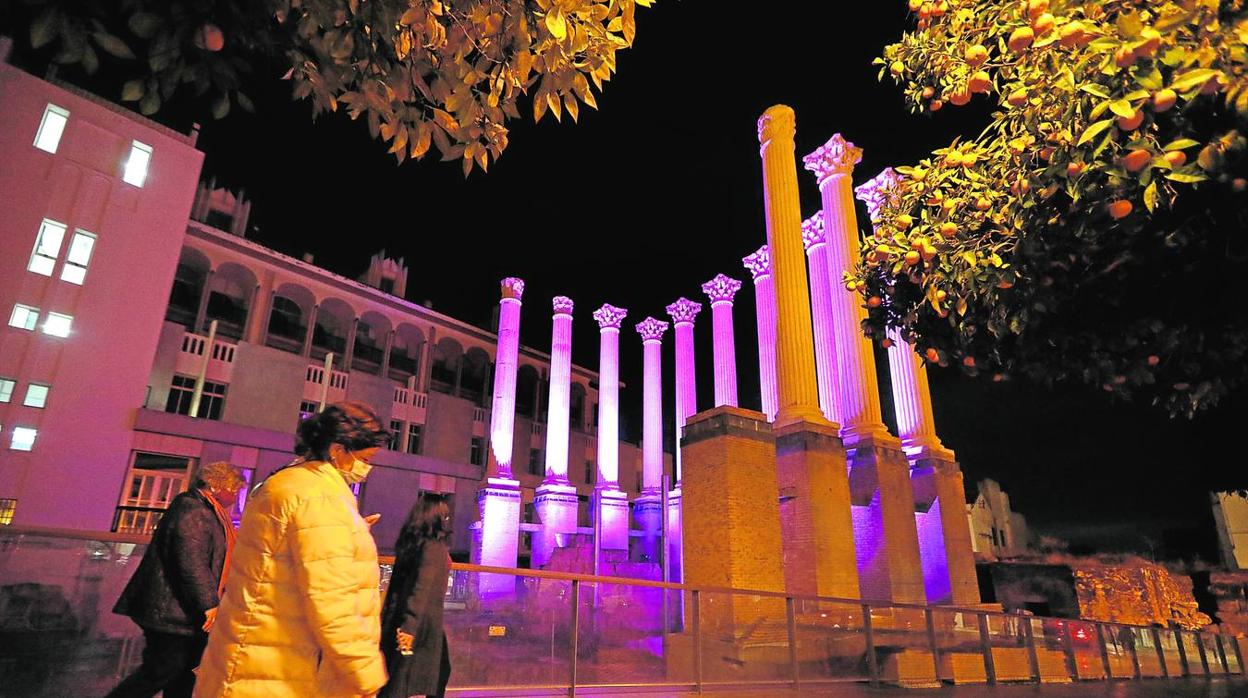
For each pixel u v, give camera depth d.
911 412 23.45
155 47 2.62
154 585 3.85
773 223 20.30
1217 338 3.28
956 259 3.79
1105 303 3.51
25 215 20.83
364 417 2.98
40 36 2.40
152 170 23.91
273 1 3.00
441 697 4.38
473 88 3.74
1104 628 15.18
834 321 22.70
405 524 4.45
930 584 21.12
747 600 12.85
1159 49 2.38
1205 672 16.67
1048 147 3.09
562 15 3.15
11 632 5.15
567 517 36.19
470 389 43.81
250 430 26.36
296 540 2.46
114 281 22.44
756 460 14.62
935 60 3.81
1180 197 2.88
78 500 20.56
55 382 20.73
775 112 21.20
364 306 37.25
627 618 9.08
